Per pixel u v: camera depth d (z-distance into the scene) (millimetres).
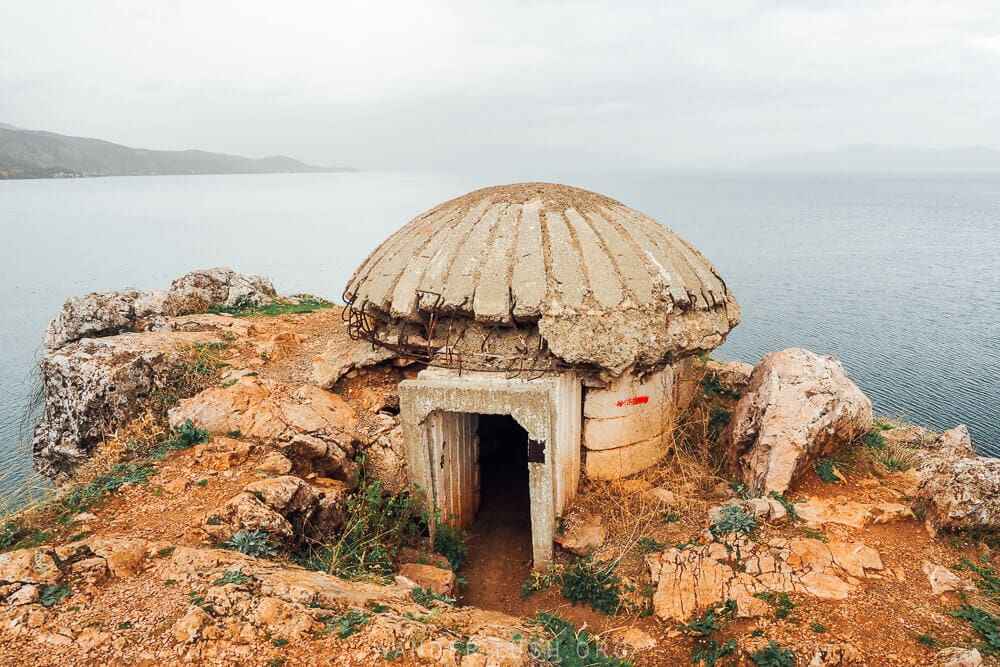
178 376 10289
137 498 7207
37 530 6594
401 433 9406
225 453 8109
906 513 7859
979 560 7238
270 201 144625
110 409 9711
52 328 12898
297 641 5027
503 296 8703
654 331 8867
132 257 46656
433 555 8594
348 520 8016
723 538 7598
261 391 9430
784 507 7887
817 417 8414
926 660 5875
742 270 50188
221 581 5543
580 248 9195
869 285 43875
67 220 88562
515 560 9156
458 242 9477
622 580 7582
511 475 11891
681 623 6738
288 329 12953
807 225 94812
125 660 4773
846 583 6805
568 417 8930
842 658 5945
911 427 12281
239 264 40906
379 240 57156
